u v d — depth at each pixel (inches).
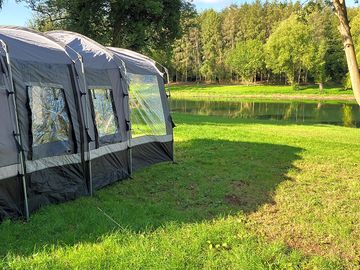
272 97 1894.7
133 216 199.5
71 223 190.9
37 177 211.8
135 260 147.5
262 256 153.9
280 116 1066.7
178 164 331.9
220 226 185.6
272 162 345.7
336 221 198.4
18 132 198.5
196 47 2977.4
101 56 281.4
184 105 1473.9
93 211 206.4
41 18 849.5
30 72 211.6
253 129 617.3
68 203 223.6
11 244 161.8
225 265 147.4
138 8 802.2
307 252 164.2
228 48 2874.0
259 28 2787.9
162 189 258.1
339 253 164.4
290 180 284.4
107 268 142.9
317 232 185.2
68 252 154.2
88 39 290.4
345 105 1407.5
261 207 221.6
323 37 2156.7
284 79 2647.6
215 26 2874.0
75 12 800.9
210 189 256.1
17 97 202.2
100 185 258.5
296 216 206.4
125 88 294.0
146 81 326.0
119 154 283.1
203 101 1710.1
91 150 251.9
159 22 852.6
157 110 335.3
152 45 915.4
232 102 1636.3
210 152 384.5
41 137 215.8
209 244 165.2
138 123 313.3
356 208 220.2
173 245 162.1
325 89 2055.9
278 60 2153.1
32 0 792.9
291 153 390.0
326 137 542.9
